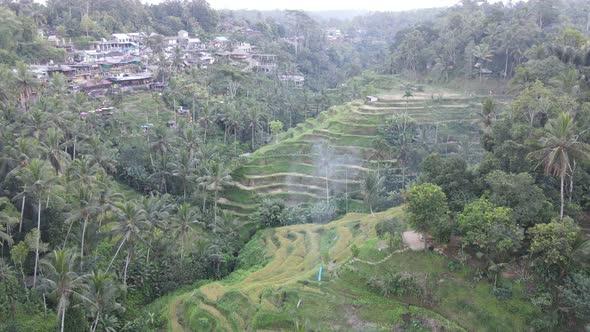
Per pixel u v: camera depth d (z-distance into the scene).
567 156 48.97
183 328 55.38
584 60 83.44
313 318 51.31
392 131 103.62
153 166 92.25
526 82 82.88
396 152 94.81
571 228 45.53
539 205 49.19
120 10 191.88
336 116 116.06
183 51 162.25
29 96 93.81
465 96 122.75
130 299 62.19
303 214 85.50
